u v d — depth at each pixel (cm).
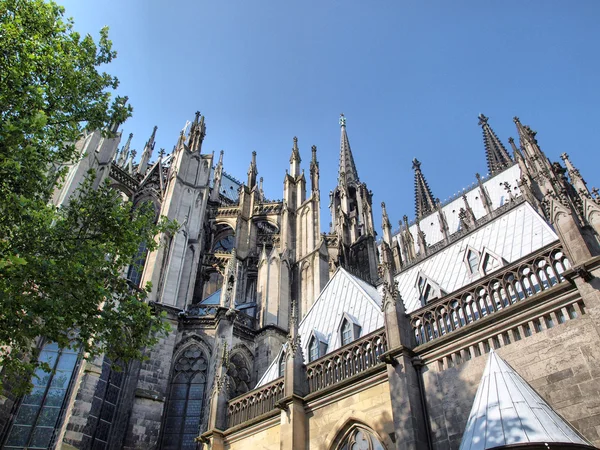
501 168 9625
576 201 2216
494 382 1830
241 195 6981
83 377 3478
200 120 6644
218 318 4584
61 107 2559
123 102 2891
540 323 1973
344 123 11919
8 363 2114
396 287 2581
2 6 2448
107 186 2653
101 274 2430
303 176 6781
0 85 2262
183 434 4100
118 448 3766
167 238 5178
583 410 1717
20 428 3328
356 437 2428
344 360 2700
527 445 1535
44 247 2228
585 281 1862
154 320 2502
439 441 2045
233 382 4366
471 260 3145
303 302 5412
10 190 2244
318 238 5944
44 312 2075
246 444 2983
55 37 2611
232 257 5025
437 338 2239
